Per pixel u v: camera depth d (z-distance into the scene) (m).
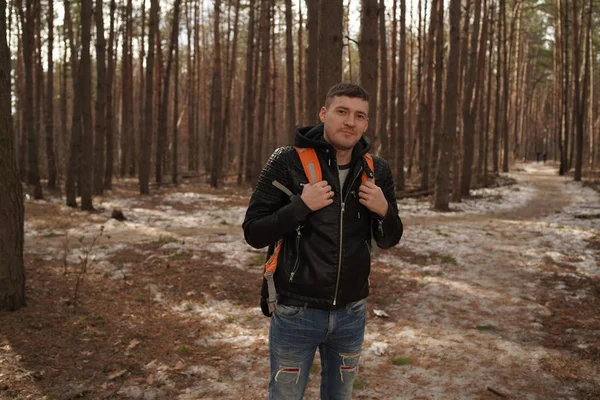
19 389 3.40
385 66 18.73
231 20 28.89
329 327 2.07
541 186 24.00
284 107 39.81
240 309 5.46
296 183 2.02
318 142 2.02
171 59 22.08
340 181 2.06
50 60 18.83
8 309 4.71
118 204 15.50
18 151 26.17
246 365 3.99
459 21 14.72
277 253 2.10
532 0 32.81
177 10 21.39
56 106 39.12
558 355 4.23
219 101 22.31
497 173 29.75
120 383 3.61
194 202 16.53
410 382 3.74
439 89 19.88
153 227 11.14
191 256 7.86
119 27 25.38
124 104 26.27
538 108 67.62
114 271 6.83
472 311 5.46
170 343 4.40
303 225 1.99
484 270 7.38
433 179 22.45
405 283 6.62
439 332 4.82
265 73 21.34
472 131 19.27
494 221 12.82
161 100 25.00
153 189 21.19
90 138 13.62
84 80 13.52
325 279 2.01
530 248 8.98
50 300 5.20
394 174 20.20
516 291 6.23
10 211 4.70
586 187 22.89
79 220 11.79
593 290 6.20
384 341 4.57
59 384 3.52
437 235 10.29
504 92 34.34
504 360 4.14
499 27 26.64
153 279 6.47
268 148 27.42
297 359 2.11
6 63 4.56
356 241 2.07
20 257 4.84
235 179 27.89
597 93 46.81
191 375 3.79
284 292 2.06
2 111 4.55
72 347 4.13
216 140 22.50
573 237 10.07
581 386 3.67
